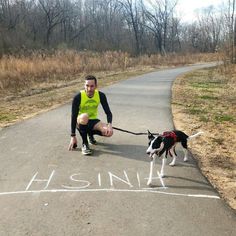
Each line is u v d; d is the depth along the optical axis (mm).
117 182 6074
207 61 49094
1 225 4738
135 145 8023
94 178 6223
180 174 6465
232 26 34031
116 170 6586
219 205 5363
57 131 9180
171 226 4758
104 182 6066
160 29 69062
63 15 63812
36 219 4887
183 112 12000
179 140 6699
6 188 5816
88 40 66125
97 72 27234
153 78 23656
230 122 10773
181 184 6051
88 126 7586
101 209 5164
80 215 5000
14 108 12859
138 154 7438
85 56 30859
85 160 7062
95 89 7527
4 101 14734
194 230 4680
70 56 28734
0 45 43500
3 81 18656
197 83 21500
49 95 15930
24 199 5449
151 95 15531
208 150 7938
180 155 7461
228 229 4730
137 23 67250
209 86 20047
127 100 14008
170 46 76688
